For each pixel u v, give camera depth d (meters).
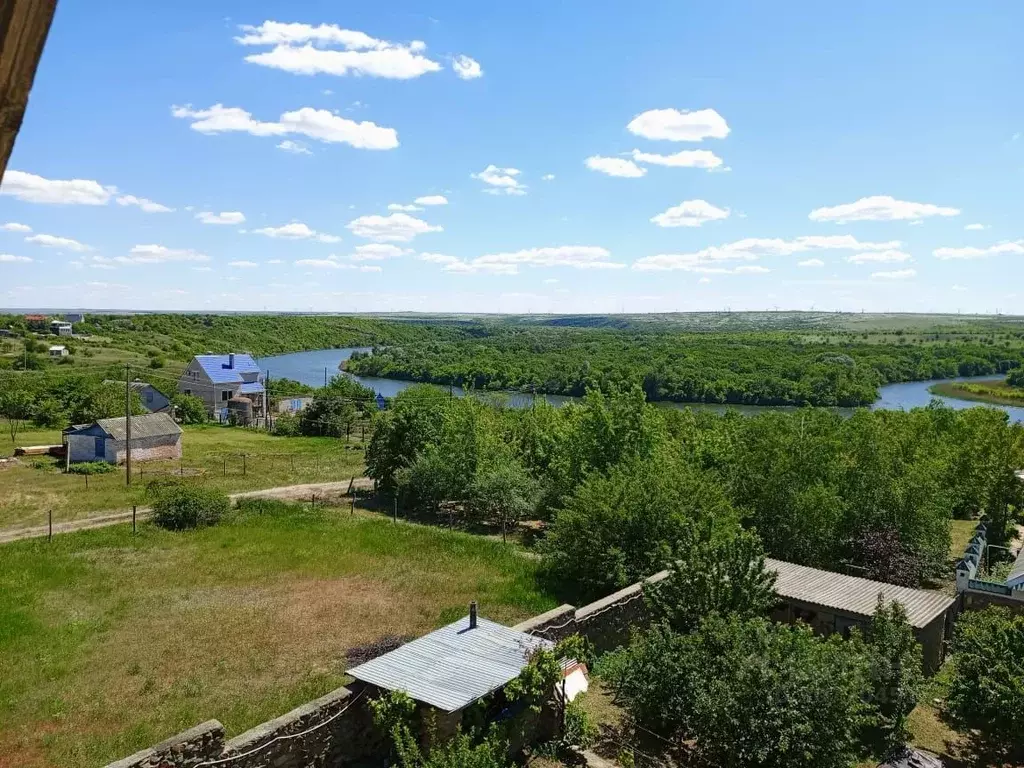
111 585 19.92
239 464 40.16
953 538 27.11
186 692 13.67
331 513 29.09
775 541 21.80
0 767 11.07
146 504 29.58
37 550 22.95
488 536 27.34
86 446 38.88
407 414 33.22
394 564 22.28
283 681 14.21
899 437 28.77
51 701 13.25
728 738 10.17
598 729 11.96
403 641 16.14
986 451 27.41
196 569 21.52
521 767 10.56
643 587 14.41
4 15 1.51
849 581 17.42
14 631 16.47
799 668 10.34
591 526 19.72
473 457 30.88
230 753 9.07
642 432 27.67
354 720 10.40
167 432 41.03
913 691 12.47
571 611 13.98
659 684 11.48
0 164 1.77
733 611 12.48
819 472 23.52
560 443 32.41
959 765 12.10
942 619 15.93
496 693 10.67
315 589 19.94
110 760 11.27
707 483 21.34
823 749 9.95
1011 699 11.70
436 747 9.29
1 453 39.66
